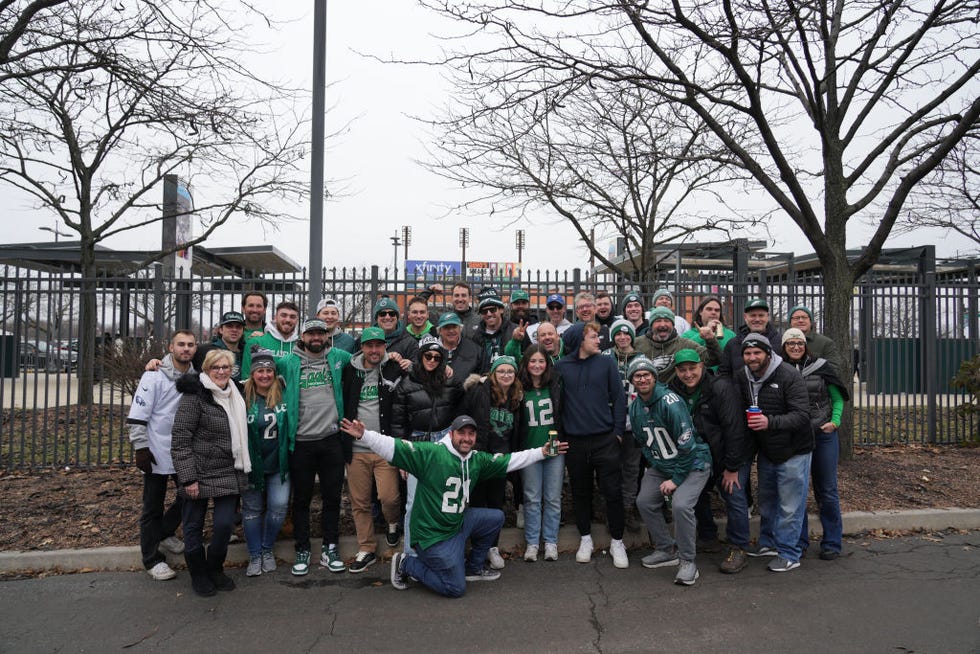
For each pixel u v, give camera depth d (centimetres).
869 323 920
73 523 562
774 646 372
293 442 490
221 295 814
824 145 773
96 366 971
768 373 495
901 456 794
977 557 523
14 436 877
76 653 370
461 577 453
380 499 521
